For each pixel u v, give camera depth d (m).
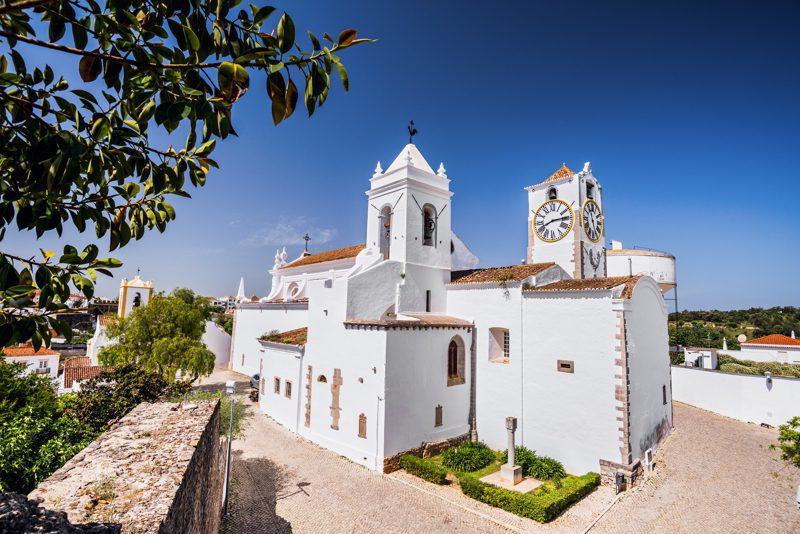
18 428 13.23
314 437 26.02
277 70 3.52
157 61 3.52
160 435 10.38
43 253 4.46
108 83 3.71
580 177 31.42
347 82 3.77
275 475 21.08
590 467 21.25
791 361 47.66
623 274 43.25
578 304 22.52
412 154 30.28
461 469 21.73
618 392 20.67
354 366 23.89
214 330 54.16
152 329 35.25
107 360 35.69
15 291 3.65
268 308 44.78
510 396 24.88
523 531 16.42
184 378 42.53
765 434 29.97
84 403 18.05
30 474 12.10
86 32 3.51
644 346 23.48
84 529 5.23
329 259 38.41
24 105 3.88
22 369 21.55
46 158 3.46
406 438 22.81
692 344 68.50
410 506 18.23
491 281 26.64
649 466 21.80
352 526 16.62
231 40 3.62
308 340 27.61
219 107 3.78
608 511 17.98
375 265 26.28
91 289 4.57
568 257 31.27
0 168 4.23
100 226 4.71
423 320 25.44
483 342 26.78
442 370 25.25
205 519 11.27
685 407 37.53
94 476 7.74
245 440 26.03
